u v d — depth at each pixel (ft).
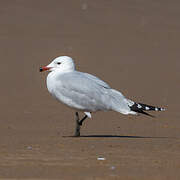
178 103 62.95
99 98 43.29
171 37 113.50
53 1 135.85
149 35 114.32
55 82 44.01
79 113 55.67
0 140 40.60
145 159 33.96
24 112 56.24
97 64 87.81
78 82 43.32
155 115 55.72
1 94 66.13
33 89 69.46
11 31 111.14
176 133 46.32
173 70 84.33
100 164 32.37
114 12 131.13
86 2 137.39
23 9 127.54
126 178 29.37
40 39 106.01
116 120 52.39
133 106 43.47
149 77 78.74
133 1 141.49
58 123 50.52
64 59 44.60
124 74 80.38
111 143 39.45
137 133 45.78
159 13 133.08
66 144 38.81
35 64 86.38
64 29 115.34
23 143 39.11
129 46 103.91
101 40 107.96
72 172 30.42
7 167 31.45
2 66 83.87
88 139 41.37
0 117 53.26
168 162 33.19
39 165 31.96
